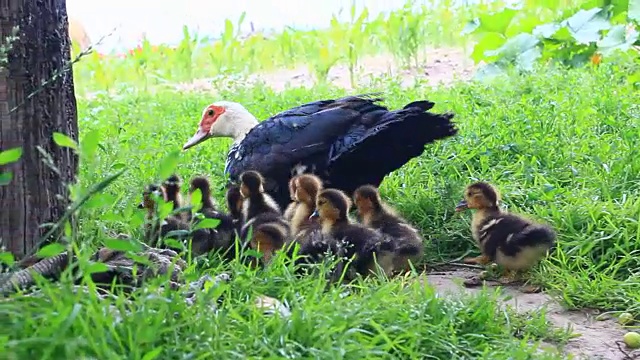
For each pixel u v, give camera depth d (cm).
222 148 534
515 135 526
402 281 444
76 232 432
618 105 545
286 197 491
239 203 472
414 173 509
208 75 792
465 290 452
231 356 410
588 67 614
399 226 466
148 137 541
